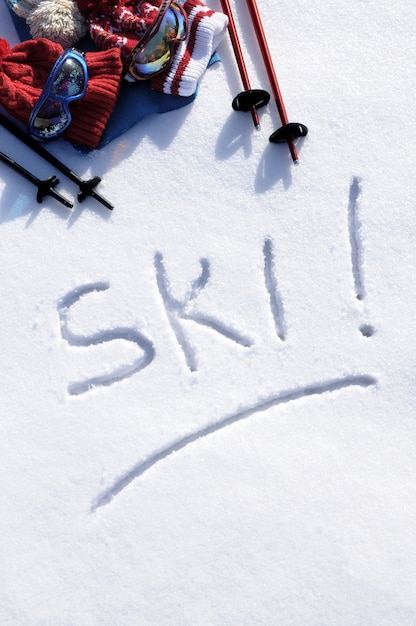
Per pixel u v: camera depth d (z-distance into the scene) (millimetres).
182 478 1755
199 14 1854
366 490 1751
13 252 1835
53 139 1856
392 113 1888
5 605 1722
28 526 1746
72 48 1798
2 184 1858
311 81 1900
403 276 1826
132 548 1736
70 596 1725
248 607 1716
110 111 1827
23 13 1850
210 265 1829
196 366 1796
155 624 1714
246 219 1850
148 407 1782
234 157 1873
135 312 1813
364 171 1867
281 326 1818
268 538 1734
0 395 1789
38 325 1811
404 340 1799
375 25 1926
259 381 1789
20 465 1767
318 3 1934
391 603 1714
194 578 1725
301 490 1750
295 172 1867
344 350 1799
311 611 1713
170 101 1878
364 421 1775
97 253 1834
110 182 1862
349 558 1728
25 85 1796
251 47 1920
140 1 1845
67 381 1793
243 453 1763
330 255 1835
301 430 1773
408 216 1849
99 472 1761
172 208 1854
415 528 1738
